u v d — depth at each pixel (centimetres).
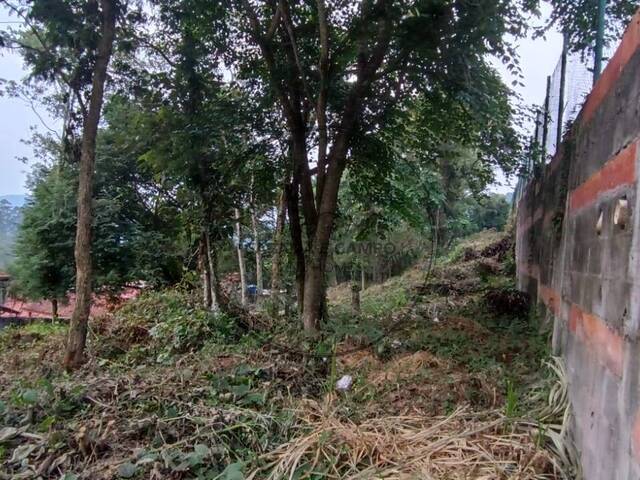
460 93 518
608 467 178
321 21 512
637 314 152
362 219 856
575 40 409
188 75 600
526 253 682
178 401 318
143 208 1172
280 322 630
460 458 235
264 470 241
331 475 228
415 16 466
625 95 191
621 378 167
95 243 1067
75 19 441
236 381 373
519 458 235
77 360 452
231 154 629
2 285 1497
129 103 658
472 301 726
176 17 546
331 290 1338
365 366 427
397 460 235
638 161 162
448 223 1159
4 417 294
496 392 329
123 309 750
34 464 239
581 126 292
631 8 383
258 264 867
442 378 368
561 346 333
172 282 1128
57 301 1198
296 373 399
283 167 668
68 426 276
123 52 545
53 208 1098
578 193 286
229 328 578
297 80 578
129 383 354
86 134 450
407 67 536
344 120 569
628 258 166
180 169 638
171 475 231
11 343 700
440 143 694
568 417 256
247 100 630
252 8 579
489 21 446
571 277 295
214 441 262
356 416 305
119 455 252
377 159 682
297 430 284
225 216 689
